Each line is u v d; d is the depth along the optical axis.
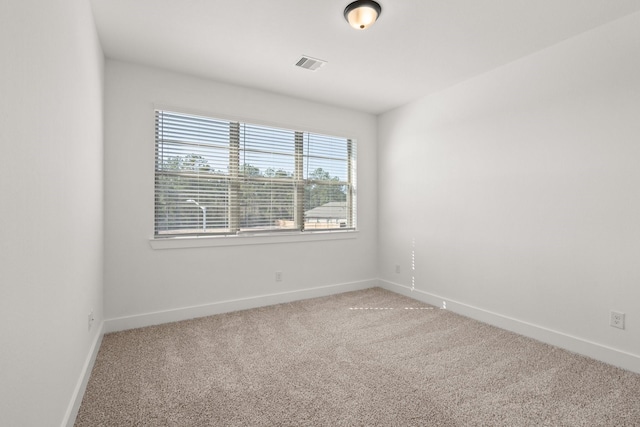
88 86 1.88
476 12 2.02
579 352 2.27
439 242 3.36
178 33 2.28
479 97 2.96
